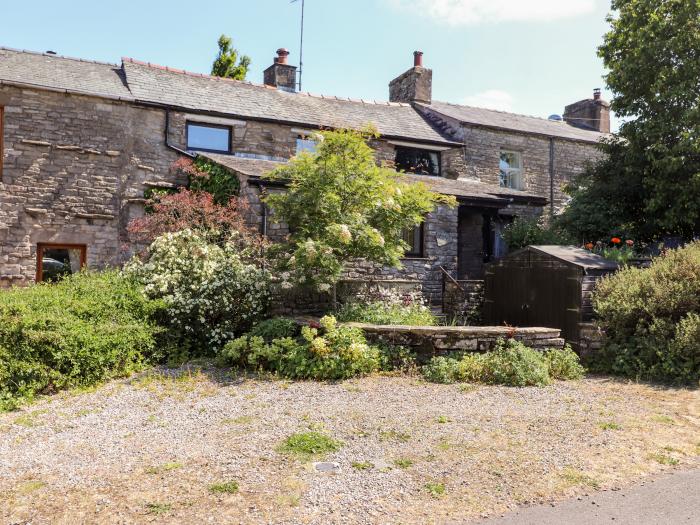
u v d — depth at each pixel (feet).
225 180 37.96
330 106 51.42
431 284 41.52
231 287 31.37
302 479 13.55
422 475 13.89
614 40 44.27
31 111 36.58
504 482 13.53
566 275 30.01
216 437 16.62
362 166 29.89
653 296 26.48
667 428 17.66
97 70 43.14
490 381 23.97
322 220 29.71
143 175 39.70
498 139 54.65
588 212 45.80
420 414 18.99
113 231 38.68
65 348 22.45
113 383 23.36
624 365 25.98
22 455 15.35
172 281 30.27
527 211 52.39
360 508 12.17
